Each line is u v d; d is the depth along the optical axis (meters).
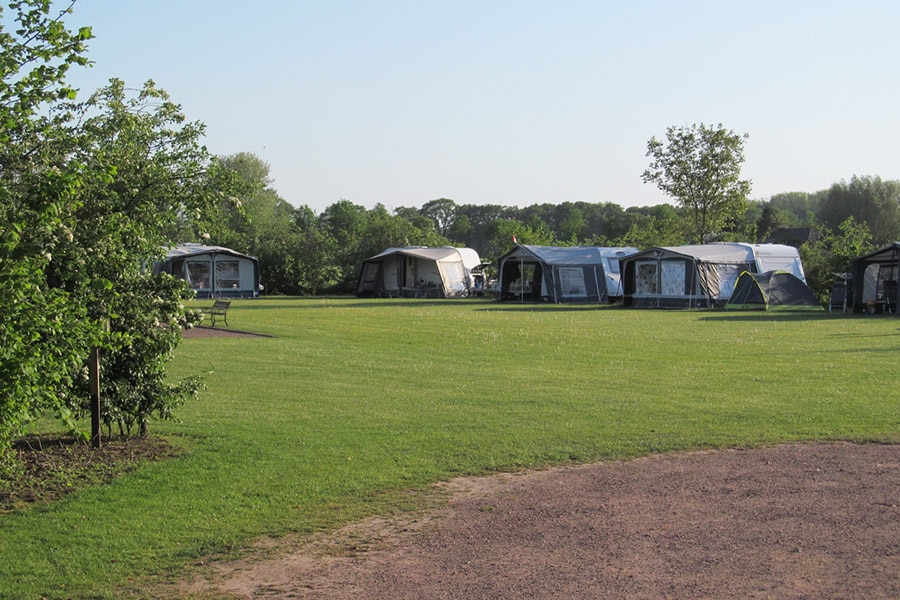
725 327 26.53
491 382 14.84
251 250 56.44
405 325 27.30
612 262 44.88
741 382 14.56
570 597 5.58
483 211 130.62
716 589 5.61
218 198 9.62
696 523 6.97
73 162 6.96
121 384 9.89
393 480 8.56
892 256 34.38
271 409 12.38
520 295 46.59
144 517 7.47
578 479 8.54
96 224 8.69
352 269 57.62
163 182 9.28
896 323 28.14
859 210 84.56
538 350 19.70
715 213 54.47
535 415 11.82
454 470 8.96
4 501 7.89
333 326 26.92
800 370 15.92
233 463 9.23
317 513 7.57
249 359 18.16
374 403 12.84
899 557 6.05
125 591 5.97
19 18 6.88
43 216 6.78
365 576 6.12
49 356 7.15
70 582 6.12
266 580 6.11
